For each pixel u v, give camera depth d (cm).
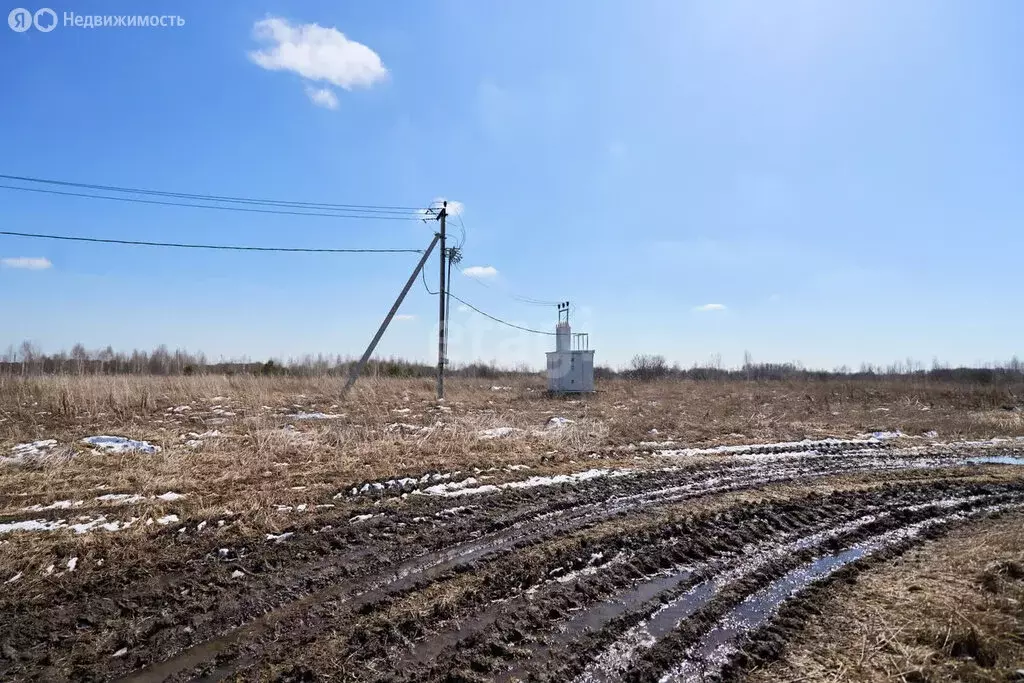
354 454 972
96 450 934
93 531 588
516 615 464
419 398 1933
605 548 615
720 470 1010
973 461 1159
